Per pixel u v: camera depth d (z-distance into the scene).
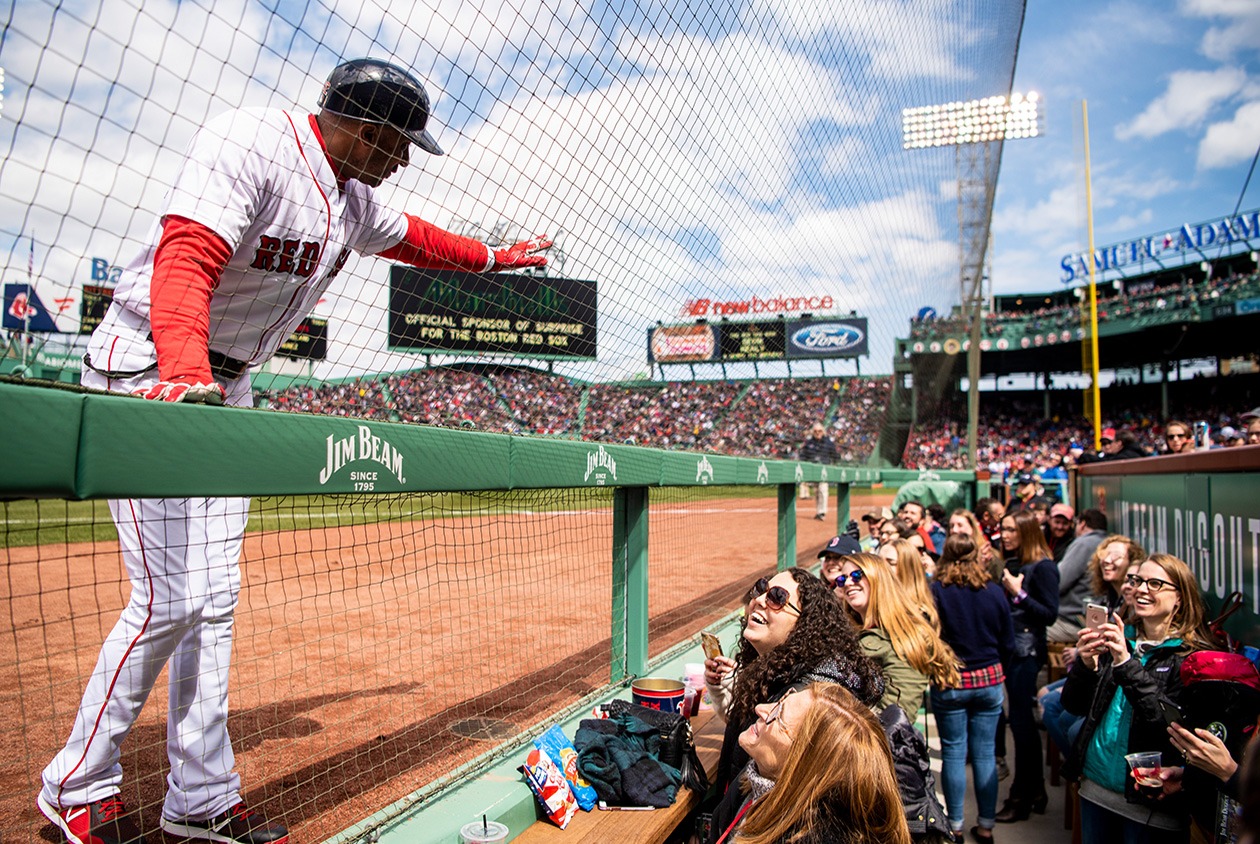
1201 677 2.32
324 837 1.97
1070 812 4.08
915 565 3.79
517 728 2.87
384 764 2.48
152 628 1.83
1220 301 32.53
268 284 1.91
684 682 3.42
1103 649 2.82
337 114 1.84
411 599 5.35
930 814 2.14
